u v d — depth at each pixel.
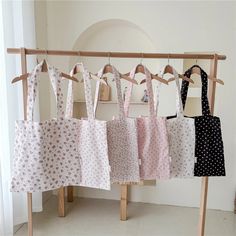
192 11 2.67
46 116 2.97
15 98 2.31
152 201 3.02
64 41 2.92
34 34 2.50
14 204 2.41
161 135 1.61
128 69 3.05
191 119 1.63
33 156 1.48
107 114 3.18
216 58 1.65
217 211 2.85
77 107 3.17
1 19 2.07
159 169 1.63
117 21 2.88
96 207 2.92
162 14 2.72
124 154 1.58
